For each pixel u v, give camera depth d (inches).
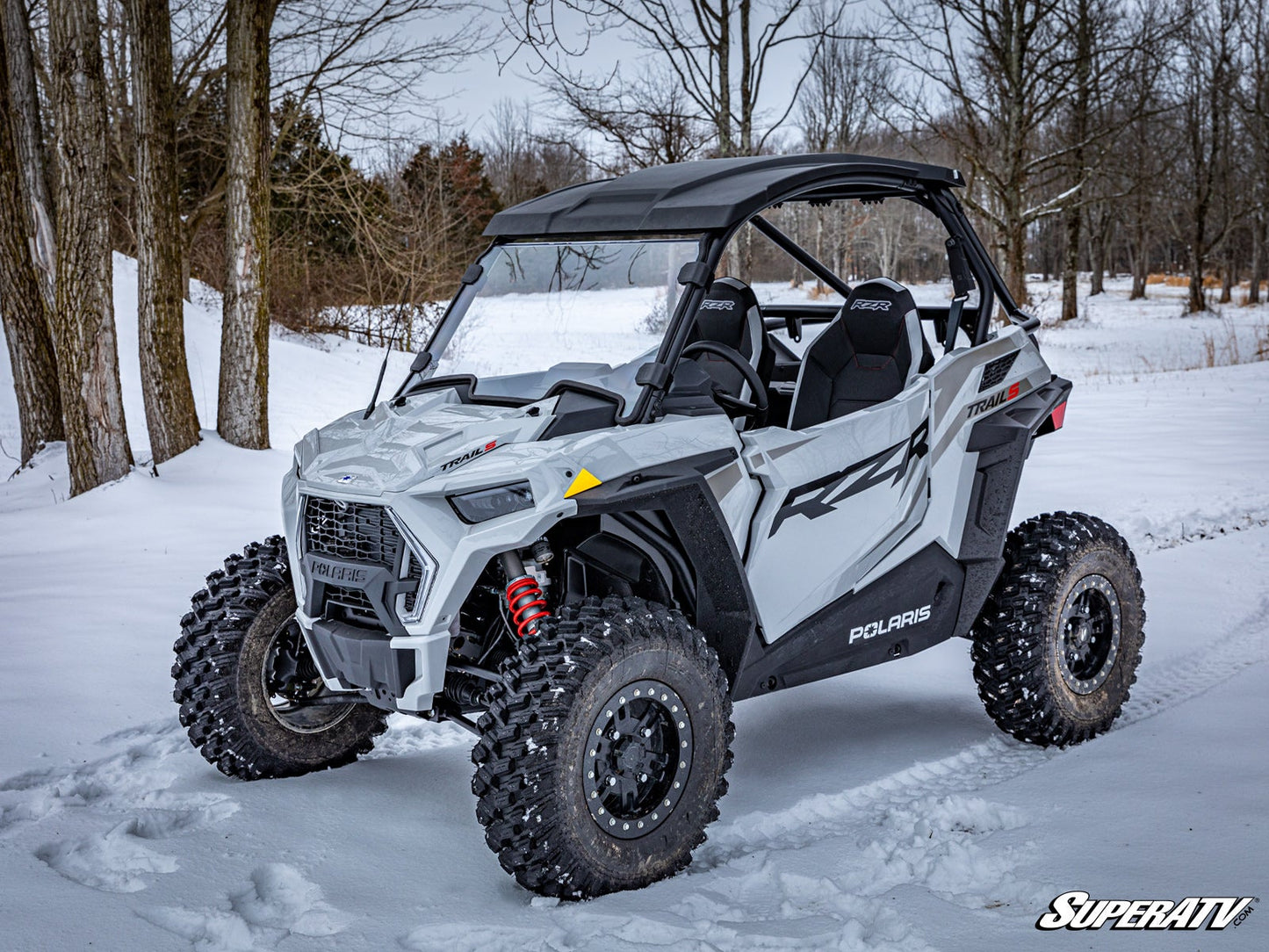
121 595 250.1
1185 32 1350.9
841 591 153.6
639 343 141.0
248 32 406.0
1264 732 160.2
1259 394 562.9
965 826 136.6
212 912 115.2
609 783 123.0
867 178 159.8
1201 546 274.1
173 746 168.4
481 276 157.2
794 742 171.6
